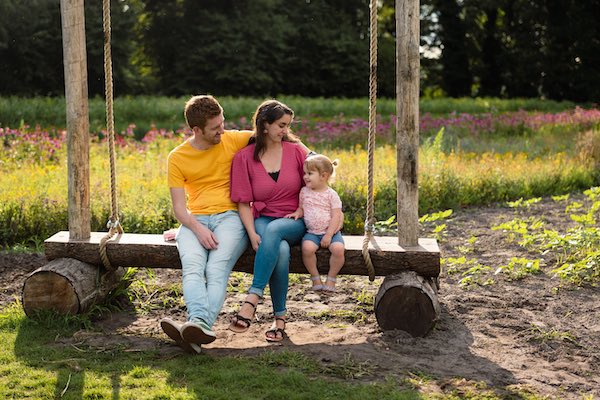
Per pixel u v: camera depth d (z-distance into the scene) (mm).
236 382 3818
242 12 38344
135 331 4719
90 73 33031
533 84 39531
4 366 4031
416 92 4609
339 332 4691
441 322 4902
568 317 5062
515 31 39594
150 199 7898
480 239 7465
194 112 4480
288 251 4473
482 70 41062
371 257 4605
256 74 36844
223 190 4664
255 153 4594
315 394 3662
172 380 3869
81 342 4434
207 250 4488
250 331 4734
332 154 11234
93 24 32594
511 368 4141
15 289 5715
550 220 8391
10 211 7281
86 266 4871
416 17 4527
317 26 39406
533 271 6102
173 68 38125
